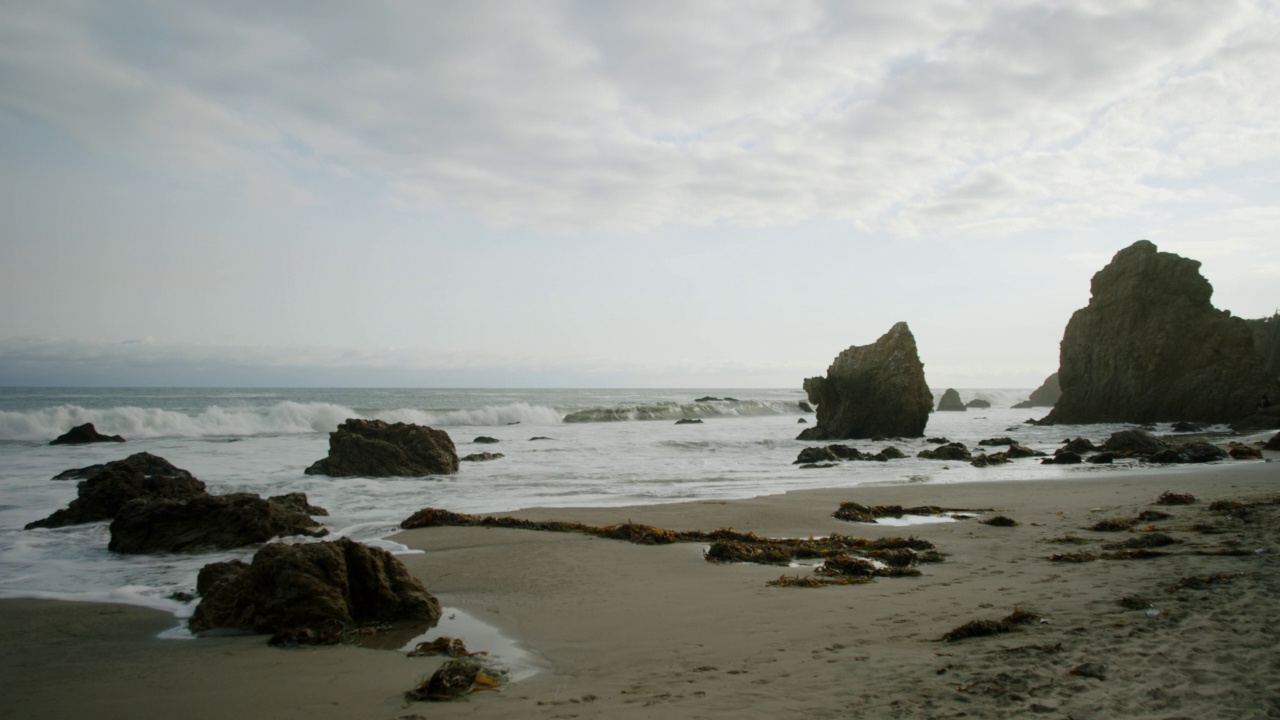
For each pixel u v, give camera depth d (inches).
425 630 332.5
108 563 504.4
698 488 882.8
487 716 224.2
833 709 216.5
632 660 281.0
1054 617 308.8
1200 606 312.5
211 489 826.8
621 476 1002.7
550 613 358.0
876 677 243.6
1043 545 514.0
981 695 221.9
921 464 1183.6
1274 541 467.8
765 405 3038.9
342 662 290.8
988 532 579.2
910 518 663.8
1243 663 238.1
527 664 280.8
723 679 251.3
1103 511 670.5
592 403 3476.9
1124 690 220.5
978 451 1453.0
